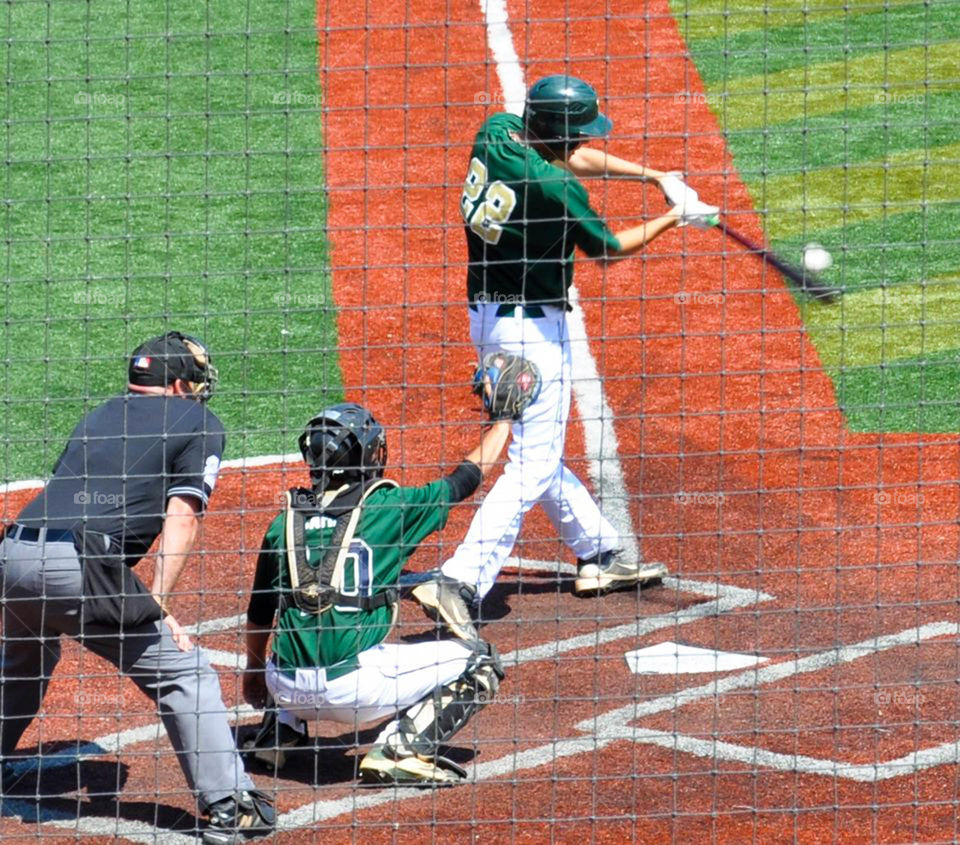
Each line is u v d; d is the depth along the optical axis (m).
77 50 55.03
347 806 19.14
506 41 55.09
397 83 52.88
